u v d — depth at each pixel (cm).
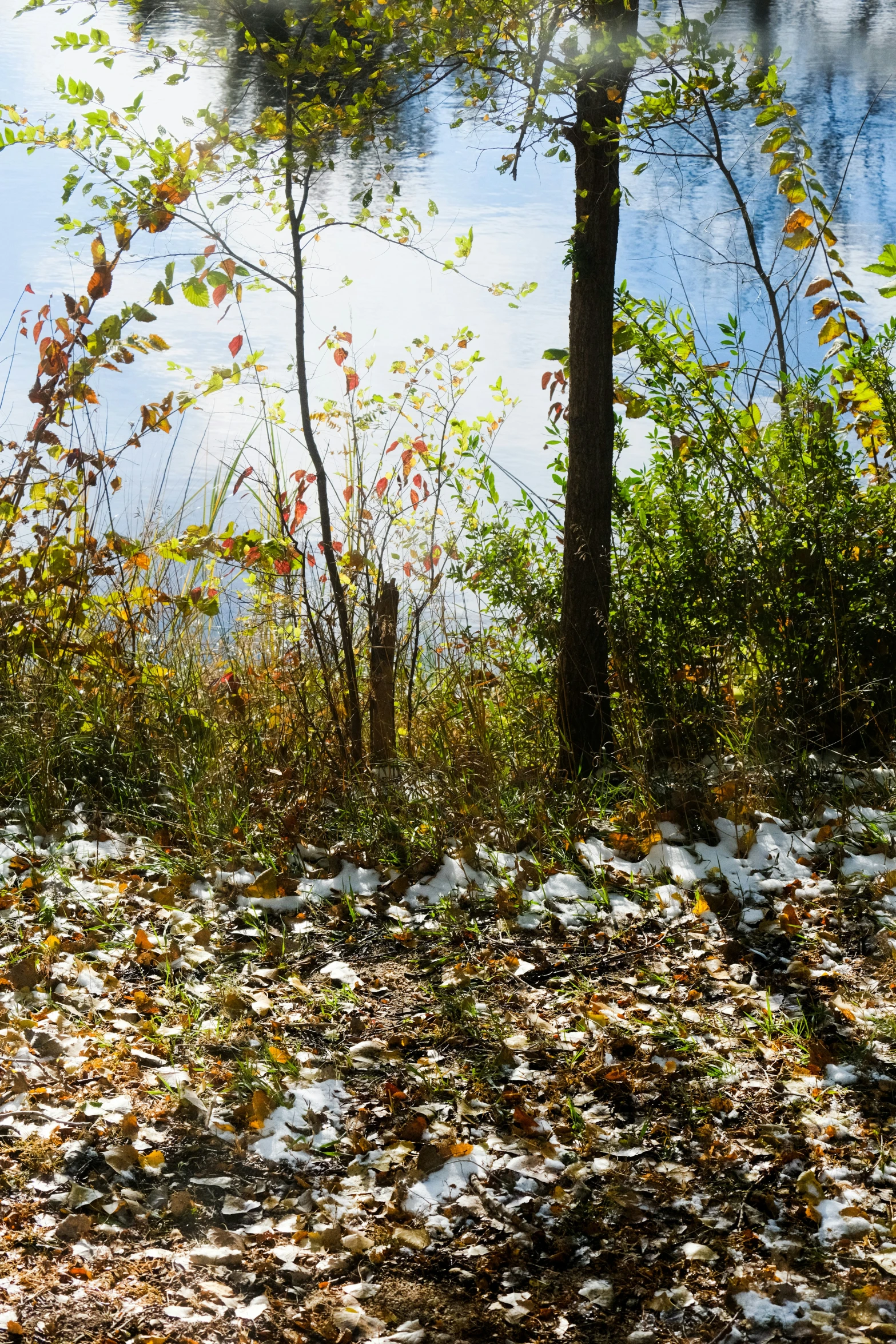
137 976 462
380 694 643
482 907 518
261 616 704
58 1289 300
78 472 671
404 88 618
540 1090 390
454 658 707
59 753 622
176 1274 310
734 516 656
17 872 541
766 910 494
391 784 604
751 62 677
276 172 628
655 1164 353
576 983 454
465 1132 370
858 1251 313
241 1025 428
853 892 501
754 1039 408
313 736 649
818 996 432
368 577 677
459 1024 429
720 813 573
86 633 705
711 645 621
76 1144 355
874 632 615
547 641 667
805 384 687
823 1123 362
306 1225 331
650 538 645
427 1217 334
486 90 591
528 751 648
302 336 632
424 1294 308
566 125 584
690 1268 313
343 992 452
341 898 532
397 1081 397
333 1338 292
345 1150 364
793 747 591
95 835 577
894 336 682
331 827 588
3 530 671
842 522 632
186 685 681
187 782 607
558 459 693
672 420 662
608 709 631
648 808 575
